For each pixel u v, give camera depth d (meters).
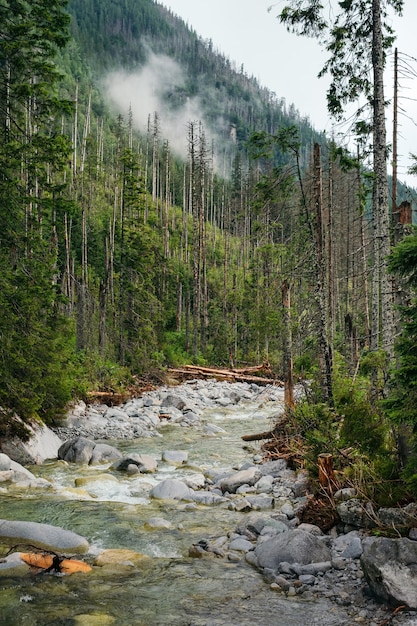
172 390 29.48
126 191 36.31
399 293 8.42
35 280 14.07
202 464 13.71
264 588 6.08
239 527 8.23
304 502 9.69
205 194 81.56
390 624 4.98
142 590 6.02
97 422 18.69
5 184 13.53
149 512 9.25
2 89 14.30
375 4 10.46
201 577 6.43
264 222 15.35
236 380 35.47
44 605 5.58
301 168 14.21
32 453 13.12
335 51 11.25
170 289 50.12
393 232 10.77
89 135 71.31
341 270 30.02
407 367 6.10
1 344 13.00
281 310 17.20
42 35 13.81
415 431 6.51
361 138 12.04
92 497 10.17
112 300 34.84
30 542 7.28
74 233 48.50
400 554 5.63
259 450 15.40
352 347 18.09
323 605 5.55
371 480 8.12
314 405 12.69
